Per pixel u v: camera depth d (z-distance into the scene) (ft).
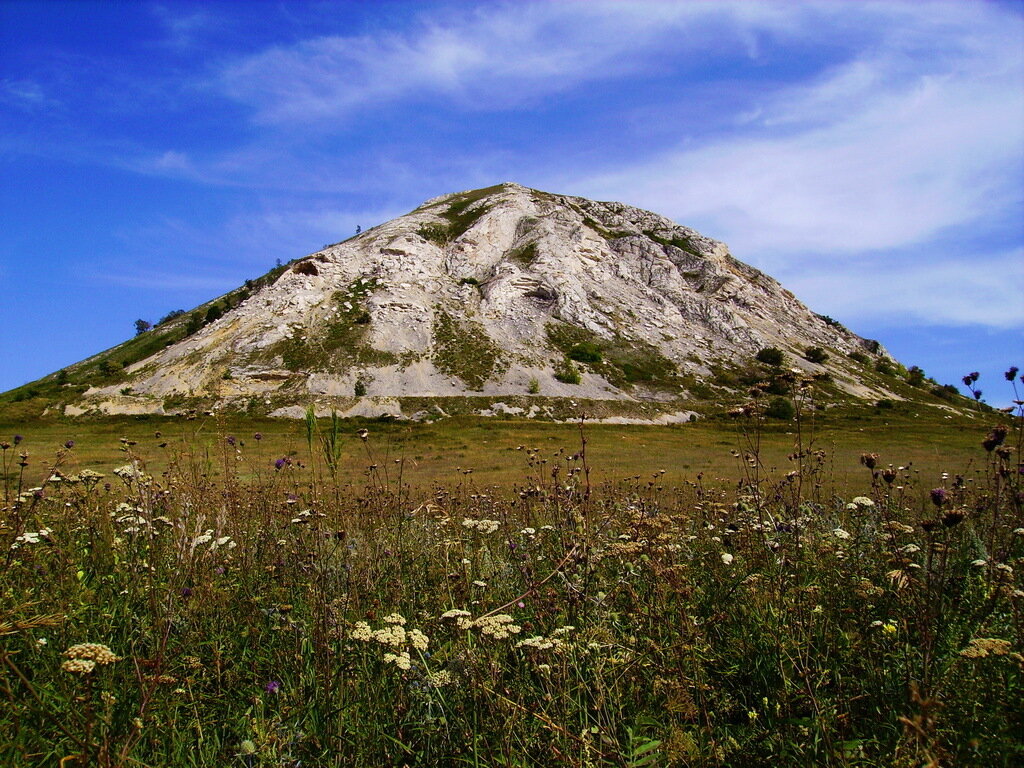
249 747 7.14
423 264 379.96
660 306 379.96
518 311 342.44
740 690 9.41
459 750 7.68
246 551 14.17
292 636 10.44
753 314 409.28
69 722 7.30
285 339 294.66
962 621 8.86
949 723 7.18
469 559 13.80
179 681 8.46
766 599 10.35
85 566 11.99
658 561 10.54
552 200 524.93
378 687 8.69
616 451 121.60
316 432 13.52
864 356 417.08
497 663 8.55
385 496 19.51
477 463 93.30
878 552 12.77
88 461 64.08
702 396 288.71
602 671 8.38
